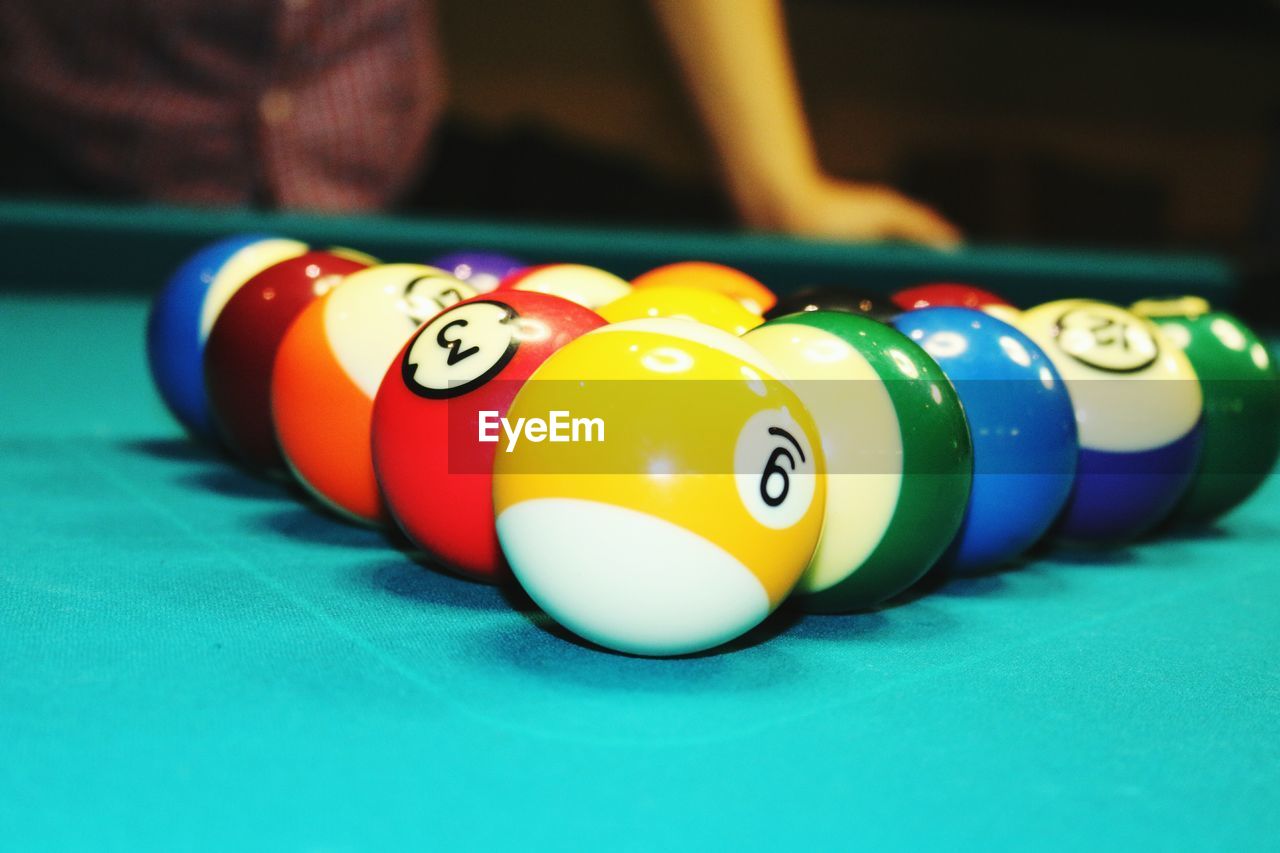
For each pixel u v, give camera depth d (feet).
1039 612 1.24
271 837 0.88
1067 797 0.95
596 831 0.90
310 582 1.22
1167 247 8.79
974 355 1.29
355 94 3.90
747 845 0.89
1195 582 1.34
